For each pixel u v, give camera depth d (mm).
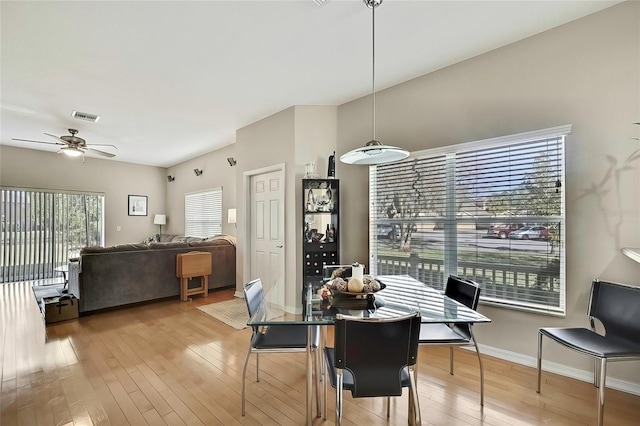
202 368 2510
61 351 2814
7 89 3398
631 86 2078
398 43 2572
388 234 3400
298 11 2166
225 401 2055
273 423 1832
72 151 4852
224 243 5488
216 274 5254
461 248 2869
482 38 2510
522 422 1804
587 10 2186
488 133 2697
